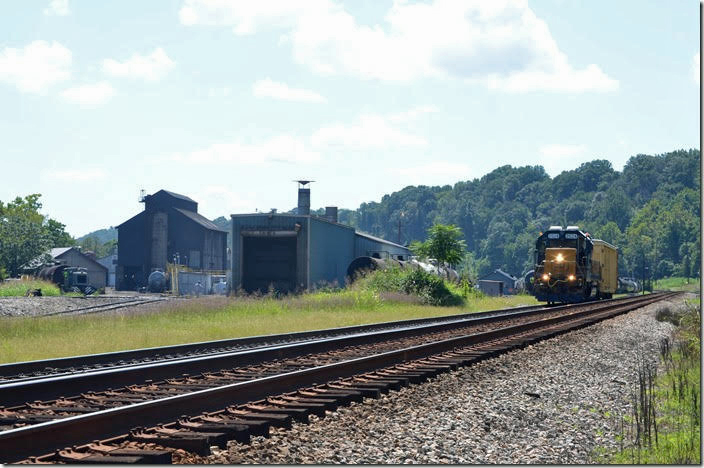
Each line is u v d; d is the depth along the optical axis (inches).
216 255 4559.5
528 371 611.2
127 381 463.5
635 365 697.0
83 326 978.7
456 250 2476.6
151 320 1073.5
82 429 303.4
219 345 753.0
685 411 475.2
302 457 304.7
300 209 2842.0
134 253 4215.1
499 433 379.2
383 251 2721.5
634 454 357.7
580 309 1542.8
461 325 1046.4
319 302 1478.8
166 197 4202.8
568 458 337.7
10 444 274.5
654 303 2266.2
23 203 5625.0
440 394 471.5
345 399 413.1
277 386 430.3
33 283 2556.6
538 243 1802.4
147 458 275.1
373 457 310.0
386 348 736.3
